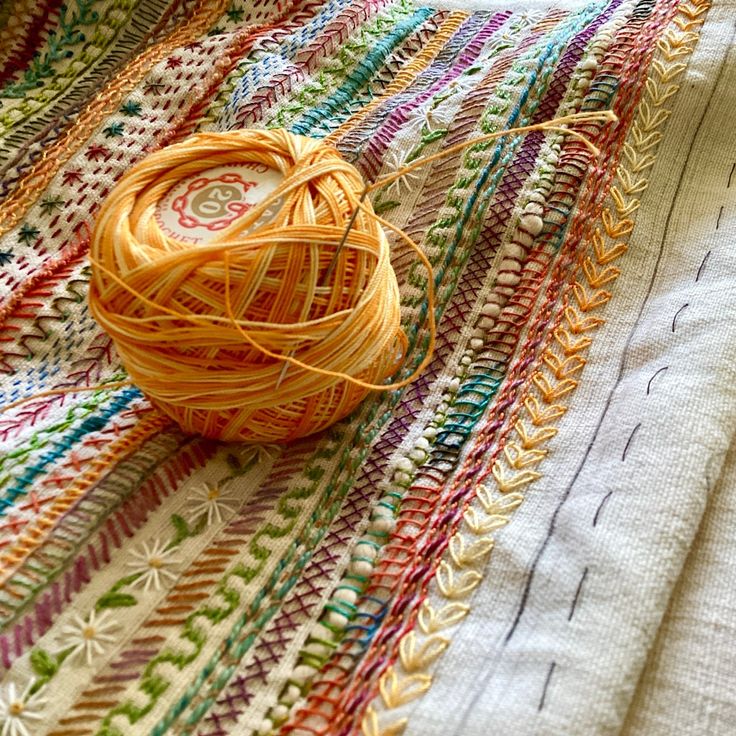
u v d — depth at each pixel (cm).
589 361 52
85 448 49
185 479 47
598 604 39
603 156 60
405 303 57
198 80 71
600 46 64
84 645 40
